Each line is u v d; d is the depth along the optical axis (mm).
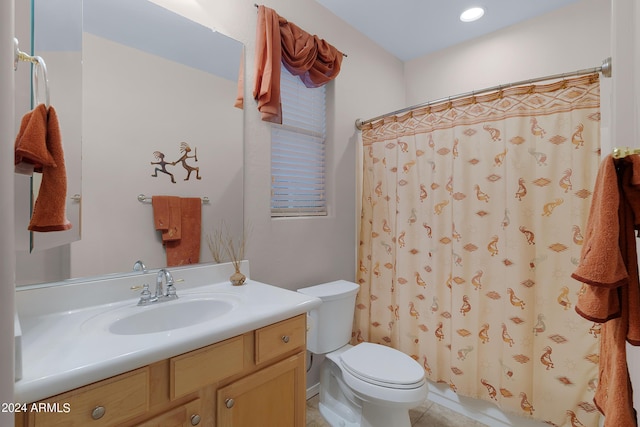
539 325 1504
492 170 1620
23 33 934
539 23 2045
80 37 1074
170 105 1323
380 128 2084
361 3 1942
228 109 1520
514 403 1540
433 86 2535
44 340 817
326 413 1726
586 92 1396
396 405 1301
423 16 2066
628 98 878
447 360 1777
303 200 1999
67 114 1013
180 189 1354
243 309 1076
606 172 699
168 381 822
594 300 690
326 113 2102
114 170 1167
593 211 752
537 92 1506
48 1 990
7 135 399
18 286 972
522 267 1526
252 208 1619
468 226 1685
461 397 1771
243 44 1569
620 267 660
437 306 1798
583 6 1888
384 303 2061
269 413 1068
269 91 1558
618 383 679
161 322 1120
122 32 1192
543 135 1492
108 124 1151
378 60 2414
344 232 2152
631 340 667
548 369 1479
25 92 895
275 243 1724
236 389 966
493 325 1610
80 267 1091
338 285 1878
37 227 779
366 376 1385
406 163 1936
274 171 1847
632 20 870
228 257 1510
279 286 1736
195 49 1402
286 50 1694
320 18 1952
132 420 765
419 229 1883
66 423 657
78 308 1066
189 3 1386
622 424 658
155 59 1280
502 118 1591
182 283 1335
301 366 1183
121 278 1168
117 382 732
